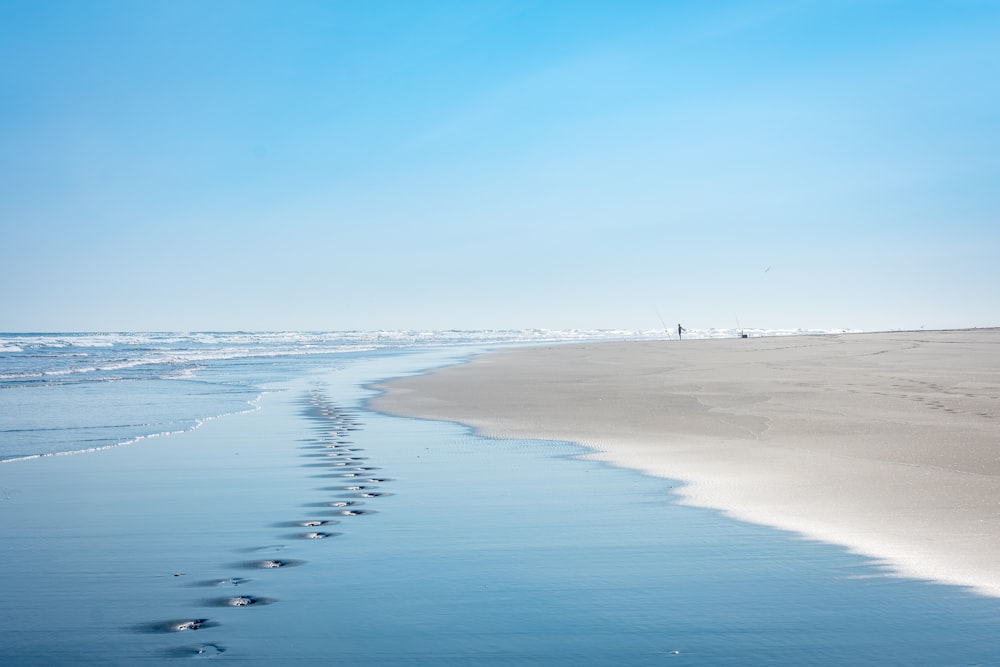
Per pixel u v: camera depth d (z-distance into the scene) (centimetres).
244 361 3662
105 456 962
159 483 790
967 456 845
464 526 610
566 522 620
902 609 427
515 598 450
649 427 1150
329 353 4703
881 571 489
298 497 721
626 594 455
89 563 520
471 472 839
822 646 381
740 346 4031
